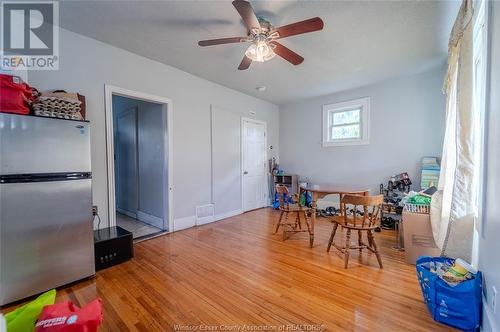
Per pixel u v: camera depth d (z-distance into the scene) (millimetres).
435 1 1983
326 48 2814
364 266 2359
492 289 1325
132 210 4402
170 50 2891
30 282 1804
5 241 1696
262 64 3293
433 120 3662
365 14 2156
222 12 2139
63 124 1945
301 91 4586
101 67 2684
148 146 3830
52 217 1898
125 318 1599
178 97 3506
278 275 2184
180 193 3588
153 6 2051
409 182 3682
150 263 2441
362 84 4195
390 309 1684
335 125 4812
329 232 3461
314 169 5121
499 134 1278
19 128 1729
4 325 1085
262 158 5297
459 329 1480
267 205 5484
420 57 3090
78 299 1825
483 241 1549
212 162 4078
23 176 1752
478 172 1870
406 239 2420
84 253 2080
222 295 1866
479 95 1913
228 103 4371
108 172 2742
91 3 2010
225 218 4336
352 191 2938
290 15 2162
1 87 1681
